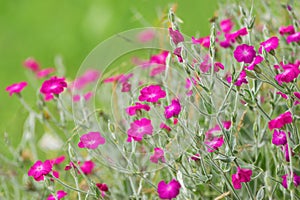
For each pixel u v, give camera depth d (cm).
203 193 158
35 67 203
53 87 160
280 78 150
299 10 182
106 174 168
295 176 152
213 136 157
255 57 150
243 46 149
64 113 172
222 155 149
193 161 155
